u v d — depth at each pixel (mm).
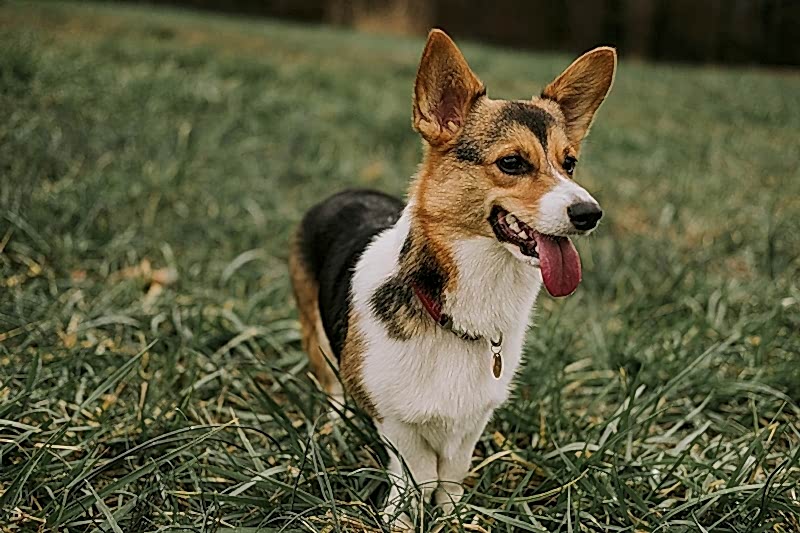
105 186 2352
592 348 2029
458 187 1637
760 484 1679
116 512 1588
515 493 1662
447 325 1635
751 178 3443
